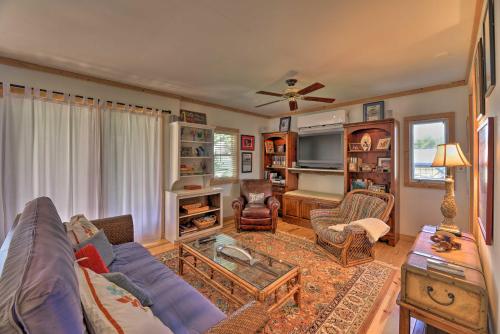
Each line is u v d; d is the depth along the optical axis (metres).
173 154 3.73
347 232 2.74
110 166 3.19
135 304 1.09
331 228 3.09
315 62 2.59
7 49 2.29
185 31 1.98
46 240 1.03
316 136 4.74
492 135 1.27
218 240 2.63
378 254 3.17
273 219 4.04
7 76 2.48
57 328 0.63
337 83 3.27
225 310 2.00
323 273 2.63
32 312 0.61
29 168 2.59
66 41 2.15
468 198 3.11
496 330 1.15
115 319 0.91
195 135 4.22
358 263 2.85
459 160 2.04
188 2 1.62
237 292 2.21
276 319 1.89
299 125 5.00
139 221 3.49
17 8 1.67
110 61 2.57
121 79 3.14
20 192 2.54
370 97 3.97
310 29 1.95
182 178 4.07
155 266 1.96
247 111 5.27
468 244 1.78
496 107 1.23
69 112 2.85
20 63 2.53
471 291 1.26
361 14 1.74
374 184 3.90
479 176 1.69
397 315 1.96
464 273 1.35
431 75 2.98
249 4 1.63
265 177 5.62
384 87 3.45
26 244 0.98
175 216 3.55
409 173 3.64
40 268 0.77
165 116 3.78
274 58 2.49
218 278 2.47
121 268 1.92
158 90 3.64
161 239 3.75
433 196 3.46
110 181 3.19
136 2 1.61
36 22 1.85
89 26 1.91
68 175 2.84
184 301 1.52
